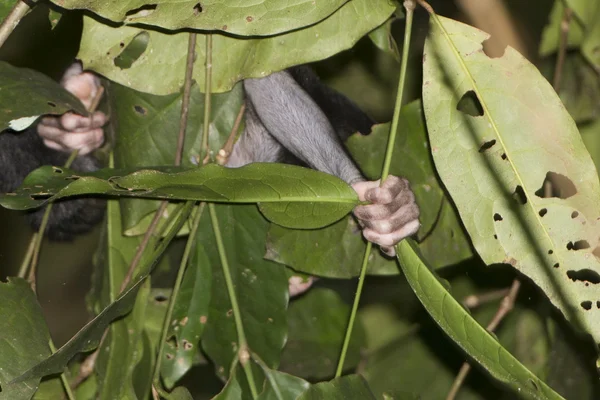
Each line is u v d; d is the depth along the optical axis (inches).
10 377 35.9
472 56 36.2
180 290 40.2
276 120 42.6
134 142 40.8
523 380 34.7
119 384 38.8
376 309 47.9
